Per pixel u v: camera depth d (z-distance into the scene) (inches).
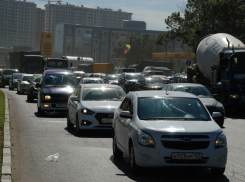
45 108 1104.8
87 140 722.8
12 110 1278.3
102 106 783.7
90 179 440.5
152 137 431.2
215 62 1446.9
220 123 950.4
